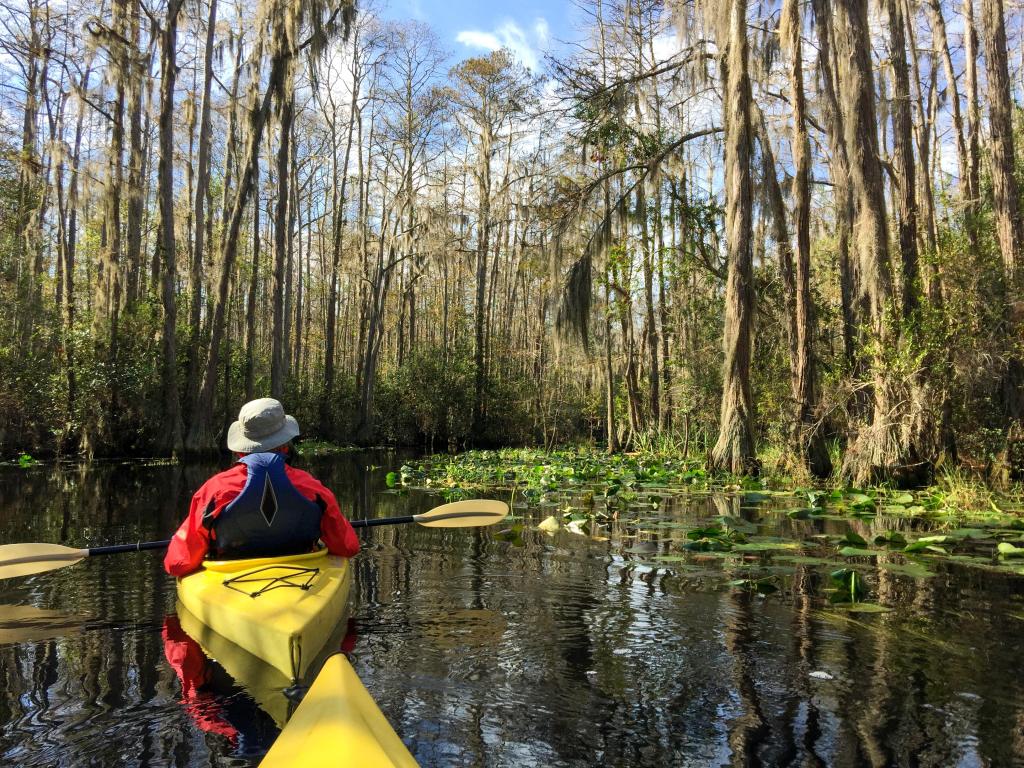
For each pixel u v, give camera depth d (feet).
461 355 97.04
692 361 56.59
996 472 32.63
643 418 74.02
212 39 67.82
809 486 35.55
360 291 111.14
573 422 88.89
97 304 56.65
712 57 45.65
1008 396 33.53
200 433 56.29
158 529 21.47
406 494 32.37
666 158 52.54
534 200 68.28
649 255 61.41
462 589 14.32
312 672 9.69
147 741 7.56
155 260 68.64
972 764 7.12
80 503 27.89
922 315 34.06
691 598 13.66
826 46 43.52
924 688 9.11
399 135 100.63
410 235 98.22
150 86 68.85
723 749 7.47
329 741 5.30
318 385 95.81
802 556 17.94
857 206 35.91
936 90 66.90
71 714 8.25
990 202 44.39
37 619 12.23
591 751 7.42
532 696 8.82
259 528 12.69
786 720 8.16
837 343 56.29
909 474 33.35
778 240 45.78
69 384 54.44
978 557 17.95
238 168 81.66
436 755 7.32
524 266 75.10
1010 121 37.32
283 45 61.05
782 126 56.08
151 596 13.88
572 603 13.21
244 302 111.86
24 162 57.31
